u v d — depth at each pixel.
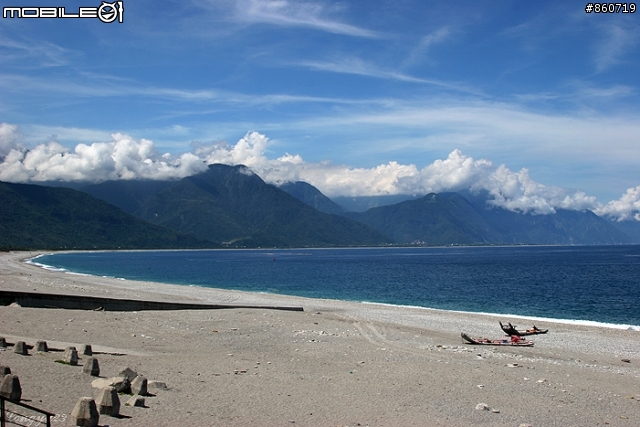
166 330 28.69
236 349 24.31
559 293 68.38
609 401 16.72
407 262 186.12
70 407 12.31
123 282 75.56
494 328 36.00
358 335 30.55
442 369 20.72
